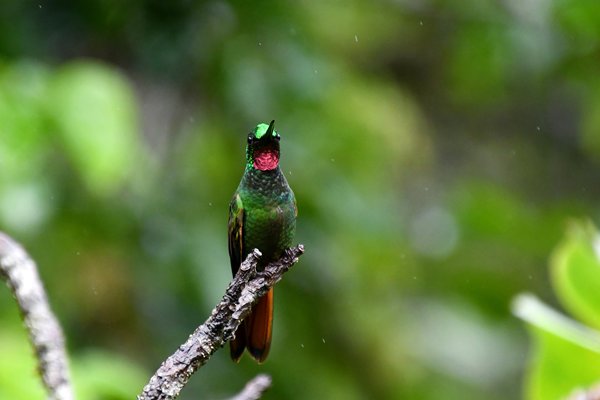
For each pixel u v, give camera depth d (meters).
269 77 11.02
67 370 4.02
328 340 11.13
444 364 13.58
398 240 12.63
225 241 10.42
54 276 9.82
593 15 13.85
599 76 14.77
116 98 8.48
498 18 14.31
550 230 15.41
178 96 11.14
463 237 15.17
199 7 10.86
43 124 8.44
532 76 14.79
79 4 10.57
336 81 11.92
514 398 13.90
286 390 10.66
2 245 4.13
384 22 14.73
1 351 6.80
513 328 14.30
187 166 10.87
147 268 10.12
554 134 17.84
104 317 9.91
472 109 16.94
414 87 15.88
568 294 5.61
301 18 11.56
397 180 15.57
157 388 3.56
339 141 11.49
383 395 11.51
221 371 10.60
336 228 11.03
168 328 10.14
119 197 10.12
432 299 14.04
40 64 9.16
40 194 8.92
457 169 16.98
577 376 5.36
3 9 10.41
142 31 10.81
